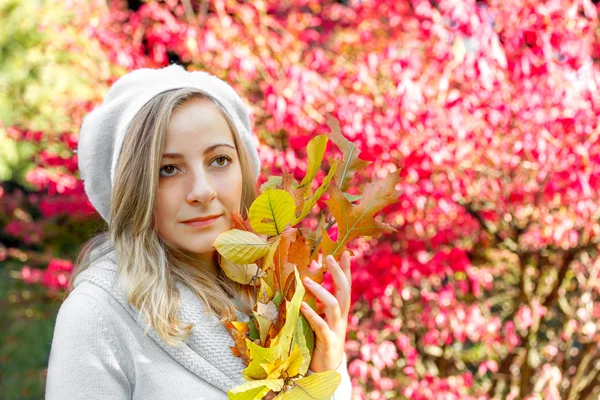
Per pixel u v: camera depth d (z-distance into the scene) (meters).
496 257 3.15
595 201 2.56
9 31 5.04
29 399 4.42
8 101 4.89
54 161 3.40
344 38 3.20
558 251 2.99
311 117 2.68
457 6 2.28
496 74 2.46
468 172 2.64
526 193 2.68
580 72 2.46
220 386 1.14
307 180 1.17
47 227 4.36
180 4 3.71
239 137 1.27
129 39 3.40
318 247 1.20
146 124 1.17
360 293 2.66
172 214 1.17
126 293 1.15
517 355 3.18
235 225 1.19
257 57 3.00
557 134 2.45
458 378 2.92
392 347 2.70
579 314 2.98
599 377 3.06
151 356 1.15
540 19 2.45
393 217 2.75
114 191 1.20
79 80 4.55
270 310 1.13
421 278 2.96
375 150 2.45
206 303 1.19
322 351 1.14
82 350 1.12
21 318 4.55
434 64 2.65
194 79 1.29
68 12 3.70
